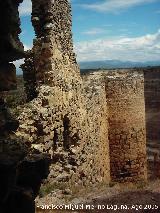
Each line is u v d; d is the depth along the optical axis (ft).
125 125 108.47
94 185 67.77
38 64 62.54
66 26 72.38
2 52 26.30
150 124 221.25
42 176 30.04
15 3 26.96
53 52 63.00
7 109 29.78
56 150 62.08
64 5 71.10
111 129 107.65
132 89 109.40
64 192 55.06
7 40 25.85
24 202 27.30
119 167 108.47
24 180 28.63
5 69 27.25
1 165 25.07
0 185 25.22
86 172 70.59
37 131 56.18
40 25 63.10
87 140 75.36
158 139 199.00
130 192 57.06
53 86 61.67
